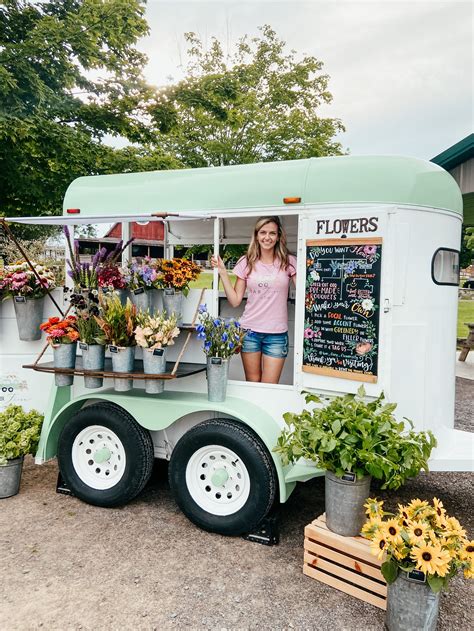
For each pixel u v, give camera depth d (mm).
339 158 2980
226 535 2979
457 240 3189
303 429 2506
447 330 3100
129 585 2494
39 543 2883
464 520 3279
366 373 2719
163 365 3064
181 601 2377
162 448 3402
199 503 3027
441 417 3057
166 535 3004
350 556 2432
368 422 2367
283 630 2193
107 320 3064
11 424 3500
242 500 2920
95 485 3359
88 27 8086
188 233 4551
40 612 2281
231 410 2947
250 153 16109
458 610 2369
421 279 2885
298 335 2998
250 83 16641
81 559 2721
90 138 8867
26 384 3775
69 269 3730
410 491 3719
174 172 3529
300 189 2988
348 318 2781
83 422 3318
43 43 7543
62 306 3789
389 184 2807
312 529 2564
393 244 2631
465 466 2850
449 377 3146
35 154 7809
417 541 1966
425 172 2893
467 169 6488
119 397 3262
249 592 2453
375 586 2352
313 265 2910
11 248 6492
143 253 4480
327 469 2484
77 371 3201
